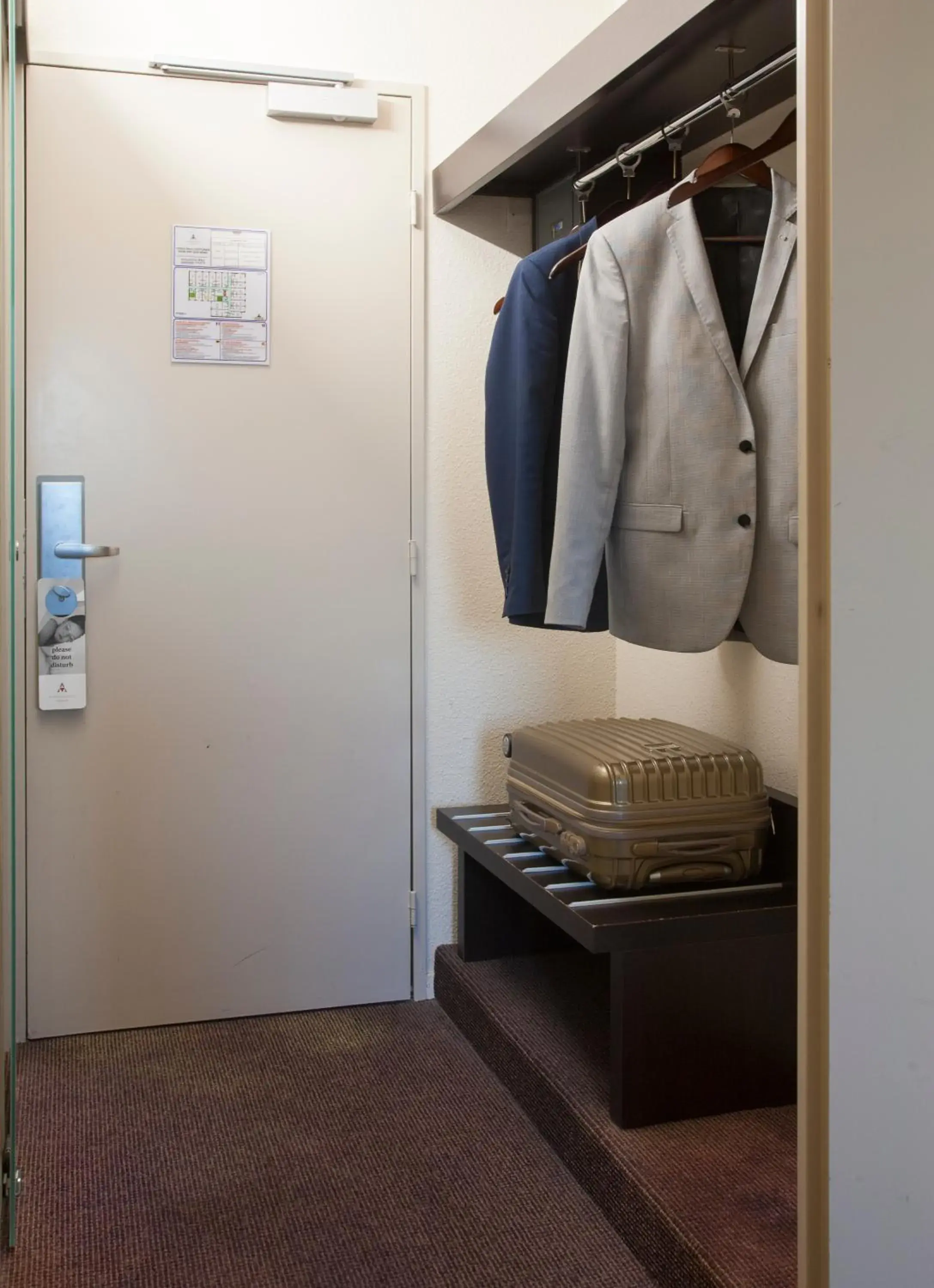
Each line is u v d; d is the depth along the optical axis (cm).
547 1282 173
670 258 198
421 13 273
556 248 231
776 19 176
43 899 260
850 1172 136
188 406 262
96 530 258
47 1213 191
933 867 138
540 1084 216
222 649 267
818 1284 137
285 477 269
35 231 252
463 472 284
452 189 264
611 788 208
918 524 136
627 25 194
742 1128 197
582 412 204
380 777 280
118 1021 266
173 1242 183
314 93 263
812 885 135
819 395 133
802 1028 136
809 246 132
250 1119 224
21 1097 232
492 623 289
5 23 179
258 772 271
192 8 259
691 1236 164
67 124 252
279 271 266
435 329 279
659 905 204
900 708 136
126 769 262
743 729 252
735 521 194
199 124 259
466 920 274
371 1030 267
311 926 277
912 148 134
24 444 254
